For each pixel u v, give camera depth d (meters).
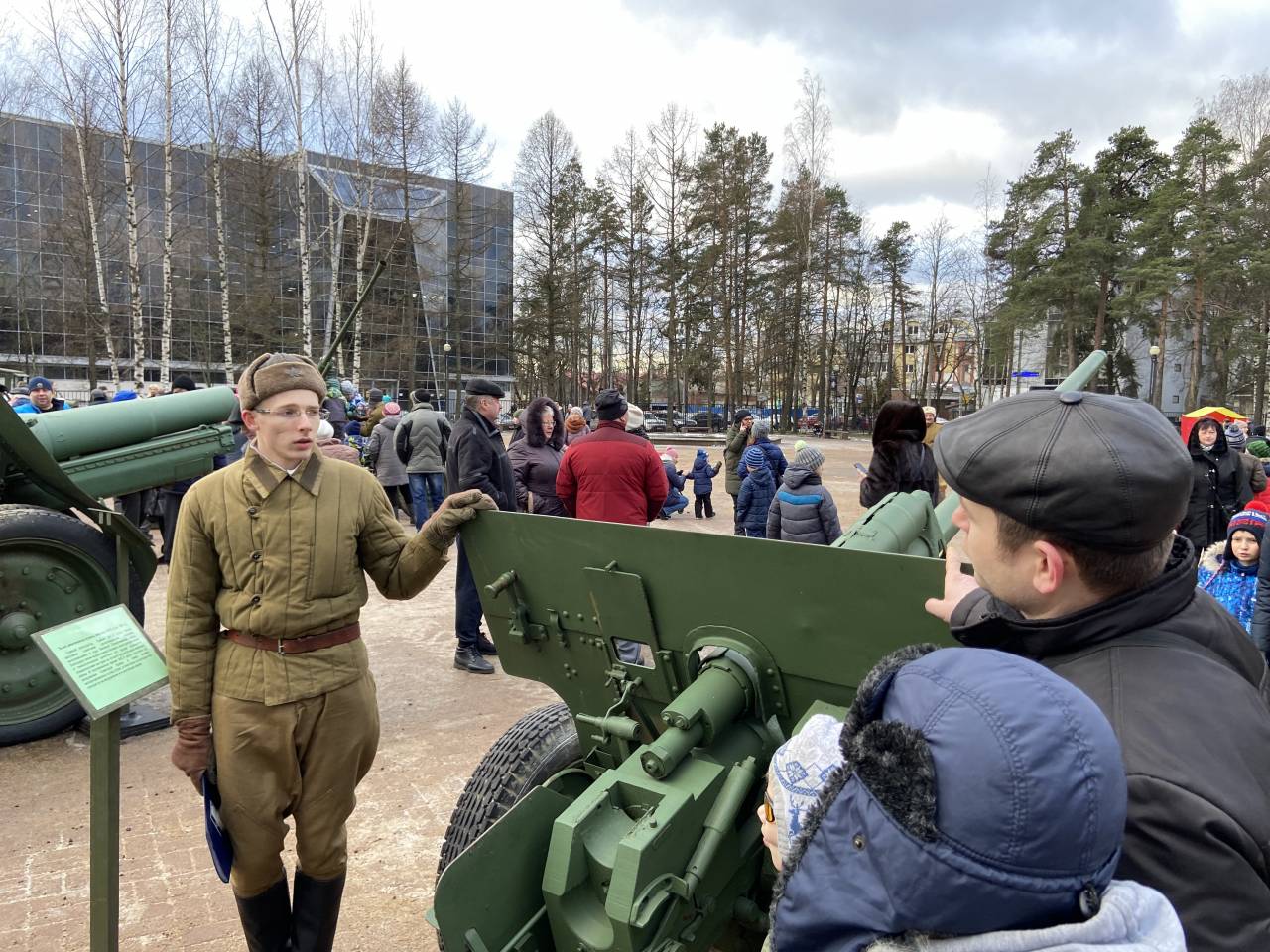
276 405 2.05
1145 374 46.97
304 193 25.47
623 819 1.71
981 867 0.68
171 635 2.05
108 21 21.31
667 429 43.94
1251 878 0.78
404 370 43.34
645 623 2.01
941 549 2.71
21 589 3.83
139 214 30.97
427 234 38.44
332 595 2.13
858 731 0.86
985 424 1.05
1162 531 0.95
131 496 7.90
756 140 44.28
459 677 5.04
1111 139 35.19
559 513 5.76
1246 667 1.05
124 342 37.47
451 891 1.55
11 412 3.62
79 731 4.12
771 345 45.88
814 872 0.82
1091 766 0.69
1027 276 36.25
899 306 50.53
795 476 5.57
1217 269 30.05
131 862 3.01
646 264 45.12
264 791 2.07
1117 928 0.70
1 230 36.31
